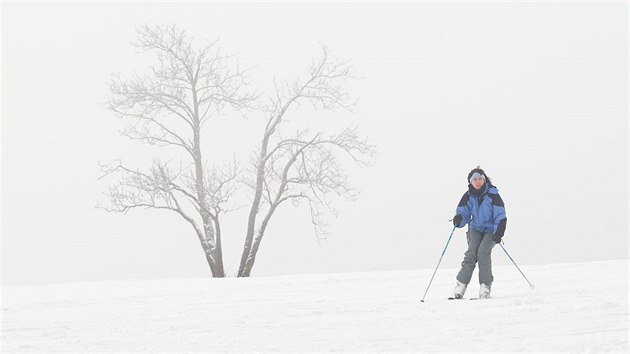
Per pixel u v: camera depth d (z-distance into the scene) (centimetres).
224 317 1590
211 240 5506
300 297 2069
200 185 5425
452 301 1769
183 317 1633
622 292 1788
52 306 2058
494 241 1867
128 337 1326
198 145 5722
